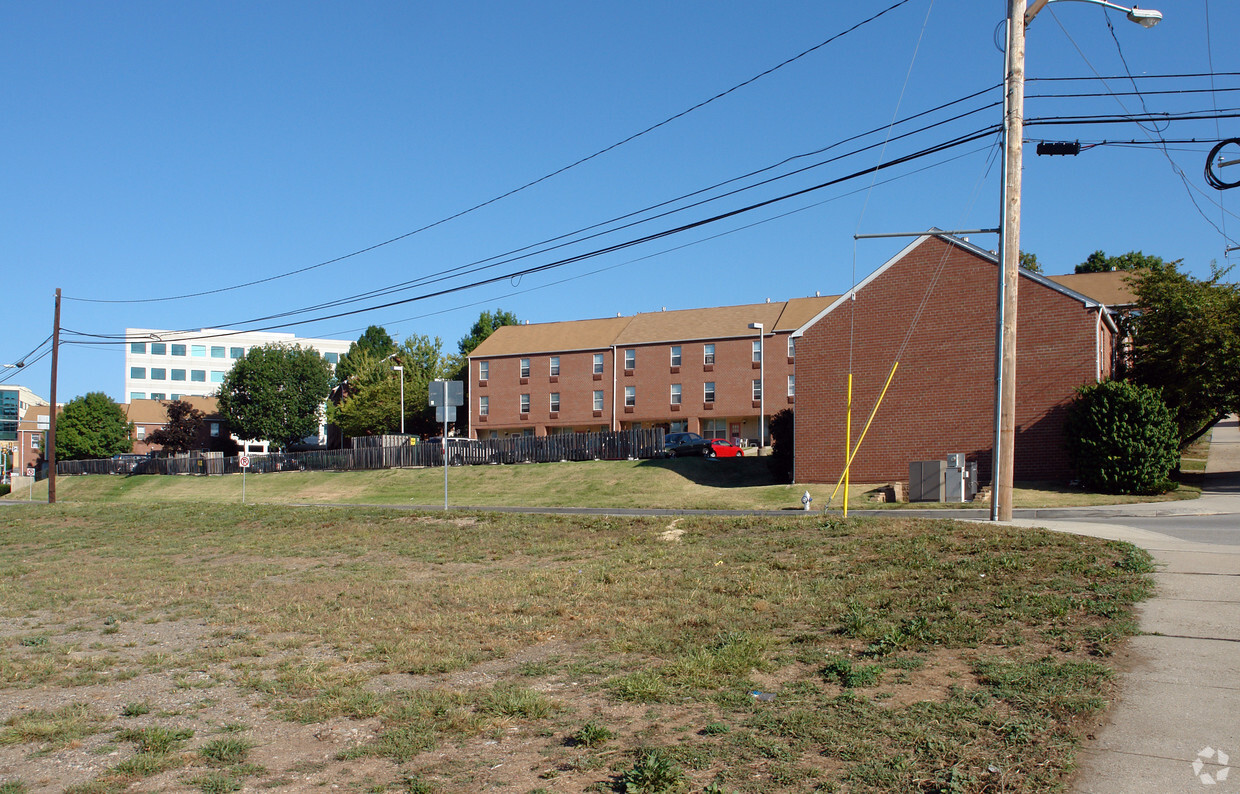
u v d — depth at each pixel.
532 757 6.11
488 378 72.50
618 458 45.56
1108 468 26.05
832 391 33.34
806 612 10.09
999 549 12.55
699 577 12.71
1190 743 5.62
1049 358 29.67
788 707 6.71
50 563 19.44
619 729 6.55
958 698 6.64
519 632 10.13
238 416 94.69
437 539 19.42
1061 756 5.45
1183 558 11.68
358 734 6.86
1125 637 8.04
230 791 5.76
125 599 14.05
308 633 10.80
